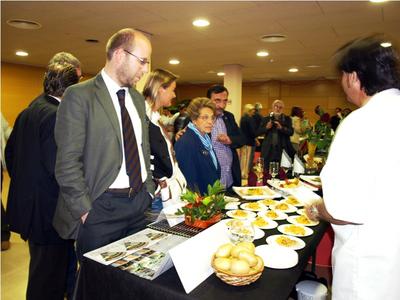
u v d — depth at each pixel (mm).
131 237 1295
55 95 1762
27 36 4535
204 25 3898
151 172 1623
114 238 1378
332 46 5012
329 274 2441
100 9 3316
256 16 3527
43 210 1700
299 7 3219
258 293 946
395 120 964
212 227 1206
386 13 3398
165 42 4824
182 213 1419
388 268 975
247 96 10453
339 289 1059
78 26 3990
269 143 4363
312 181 2398
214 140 2418
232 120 2670
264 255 1158
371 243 979
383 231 969
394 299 997
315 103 9828
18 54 6078
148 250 1180
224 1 3051
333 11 3344
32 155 1688
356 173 947
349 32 4203
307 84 9867
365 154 947
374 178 958
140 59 1371
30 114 1741
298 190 1749
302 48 5199
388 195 965
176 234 1323
